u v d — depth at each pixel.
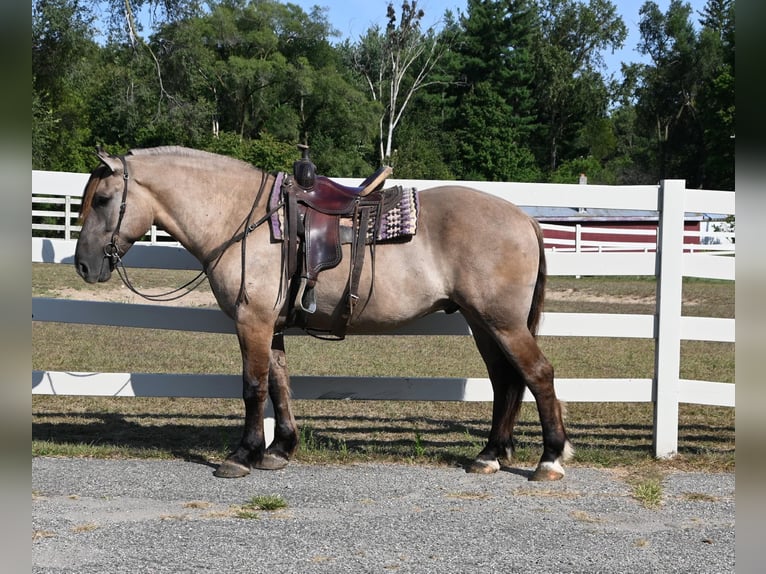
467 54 60.16
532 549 4.07
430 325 6.20
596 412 7.91
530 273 5.18
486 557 3.95
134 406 7.83
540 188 6.09
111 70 32.97
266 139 35.59
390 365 10.07
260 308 5.22
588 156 66.81
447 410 7.95
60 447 5.85
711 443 6.57
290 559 3.88
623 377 9.48
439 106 56.28
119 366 9.44
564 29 69.25
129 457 5.77
